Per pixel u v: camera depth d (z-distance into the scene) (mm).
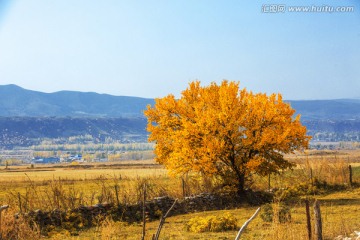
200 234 20531
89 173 80500
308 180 40438
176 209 29703
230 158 33906
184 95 37219
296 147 34062
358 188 38656
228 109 32969
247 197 33438
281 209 21844
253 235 18766
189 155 32562
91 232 22375
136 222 25781
